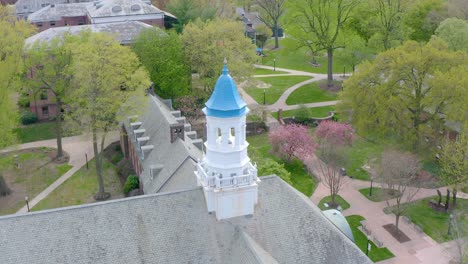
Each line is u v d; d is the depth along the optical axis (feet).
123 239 131.85
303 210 143.64
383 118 247.70
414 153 242.78
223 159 134.82
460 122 242.99
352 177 252.83
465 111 229.66
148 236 133.59
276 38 522.88
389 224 212.43
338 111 269.44
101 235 130.82
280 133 268.21
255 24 554.46
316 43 390.63
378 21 371.15
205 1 470.39
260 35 517.14
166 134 222.48
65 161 273.33
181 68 310.04
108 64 220.43
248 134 311.88
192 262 133.28
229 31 326.03
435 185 242.37
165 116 234.99
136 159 242.37
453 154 216.13
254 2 604.90
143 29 330.34
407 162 220.64
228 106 131.13
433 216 218.38
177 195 139.74
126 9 416.67
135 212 135.03
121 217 133.59
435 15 383.04
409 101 248.32
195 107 308.81
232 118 131.64
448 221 214.07
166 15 438.81
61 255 126.62
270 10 525.75
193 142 222.28
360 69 262.06
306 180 251.39
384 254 193.47
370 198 232.73
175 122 220.84
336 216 181.68
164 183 191.31
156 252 132.46
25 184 249.75
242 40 328.70
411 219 216.13
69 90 260.83
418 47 256.93
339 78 419.13
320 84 401.49
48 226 128.26
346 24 402.72
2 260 122.31
